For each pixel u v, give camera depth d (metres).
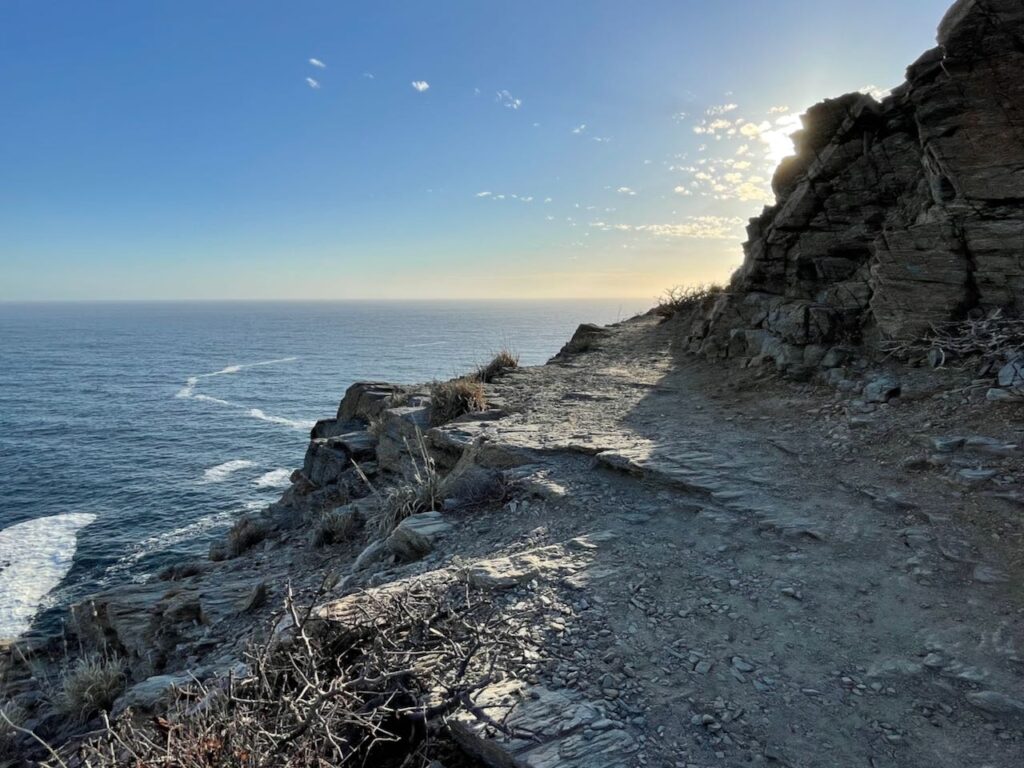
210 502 42.72
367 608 4.41
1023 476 5.79
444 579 5.11
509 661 3.85
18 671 8.86
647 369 13.83
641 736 3.21
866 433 7.66
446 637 3.87
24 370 126.94
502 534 6.46
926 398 8.03
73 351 167.75
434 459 9.98
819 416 8.63
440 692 3.54
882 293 9.61
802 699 3.54
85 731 6.00
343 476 12.21
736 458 7.53
